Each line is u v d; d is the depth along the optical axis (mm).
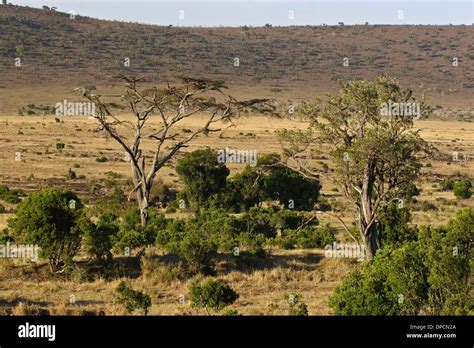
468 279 43594
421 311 44094
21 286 58156
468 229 45250
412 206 112625
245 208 105812
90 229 63375
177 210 107625
